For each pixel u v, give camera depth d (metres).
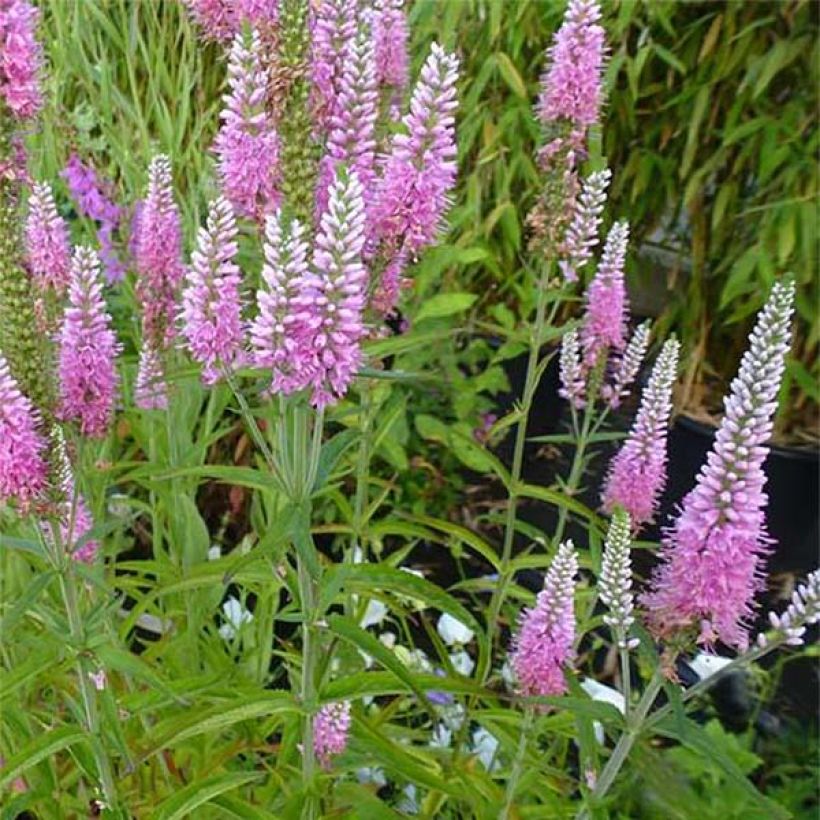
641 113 1.33
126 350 1.05
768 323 0.44
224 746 0.68
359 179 0.52
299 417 0.52
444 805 0.78
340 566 0.55
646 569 1.11
